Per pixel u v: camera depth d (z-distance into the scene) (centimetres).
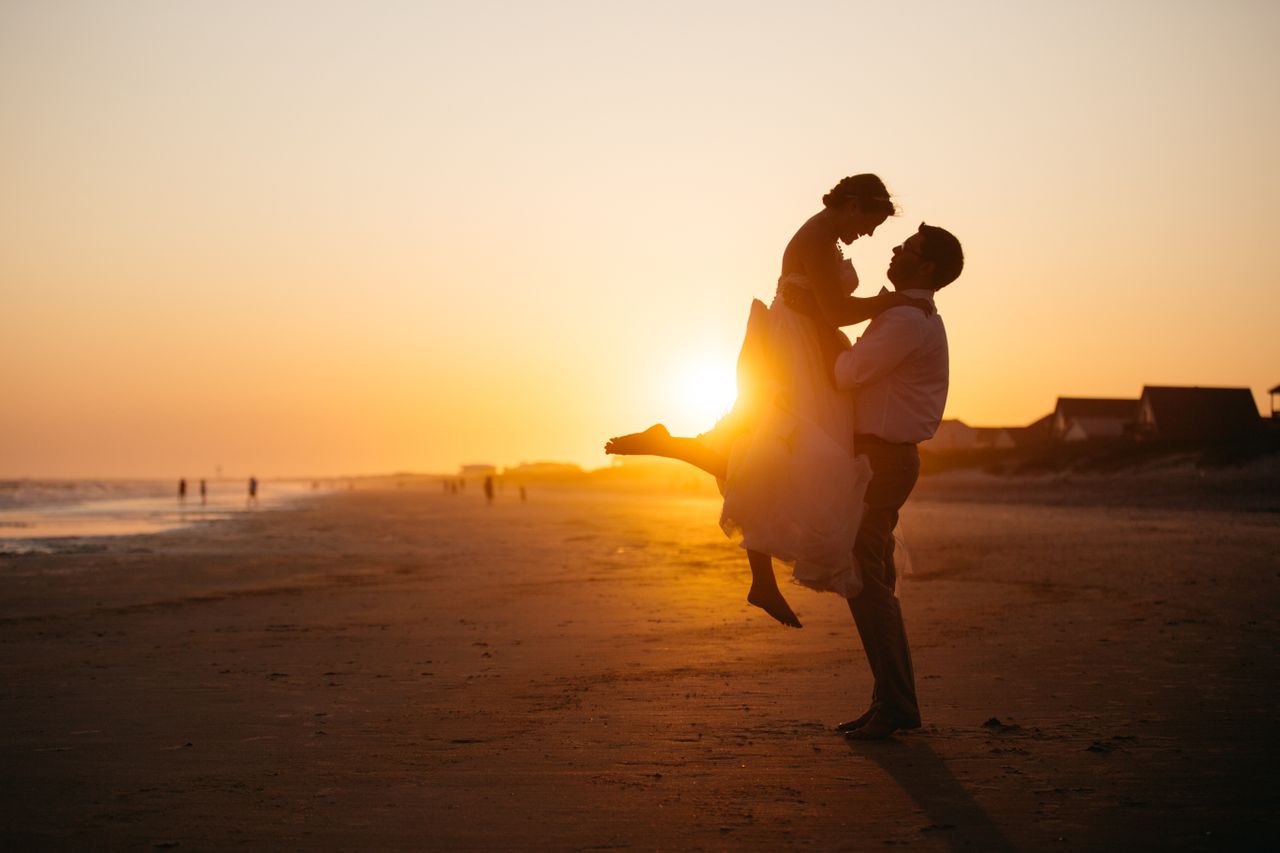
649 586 1250
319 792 369
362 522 3931
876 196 416
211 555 2025
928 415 436
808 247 421
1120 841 303
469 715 507
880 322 421
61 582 1426
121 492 12388
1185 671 595
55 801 361
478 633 835
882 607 445
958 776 378
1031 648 697
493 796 360
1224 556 1435
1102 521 2675
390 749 436
